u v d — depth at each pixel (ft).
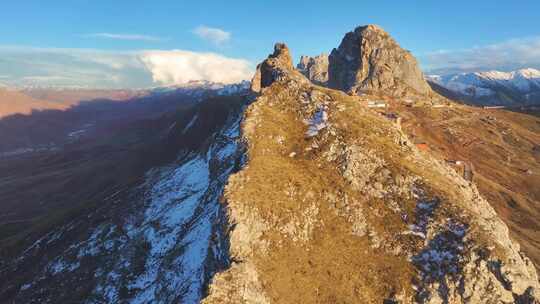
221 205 161.68
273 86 241.35
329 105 227.81
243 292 131.23
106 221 302.45
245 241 149.59
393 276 153.48
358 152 197.47
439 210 173.78
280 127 211.00
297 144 203.10
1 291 260.83
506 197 438.81
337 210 175.01
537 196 472.03
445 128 640.17
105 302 216.54
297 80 249.55
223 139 309.42
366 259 159.53
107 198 354.54
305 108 226.79
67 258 271.90
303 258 153.79
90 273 247.29
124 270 234.17
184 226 246.88
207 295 128.36
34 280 261.03
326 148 200.23
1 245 332.19
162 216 273.75
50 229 331.57
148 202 306.55
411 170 195.83
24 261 292.20
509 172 522.47
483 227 166.71
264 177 174.50
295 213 166.09
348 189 183.21
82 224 314.14
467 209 177.27
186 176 321.11
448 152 561.43
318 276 149.38
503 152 586.86
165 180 335.47
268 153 191.52
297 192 174.19
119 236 277.03
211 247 162.71
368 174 190.60
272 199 166.20
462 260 153.38
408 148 218.79
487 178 497.87
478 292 147.13
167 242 242.17
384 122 231.50
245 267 138.82
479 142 605.73
